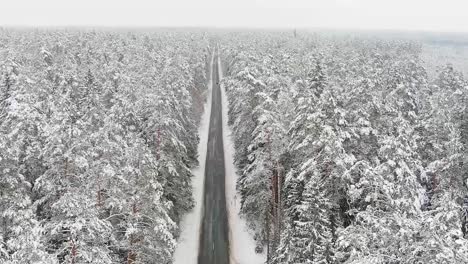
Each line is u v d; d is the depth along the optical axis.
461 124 34.22
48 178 22.42
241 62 62.12
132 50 81.75
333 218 24.78
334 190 25.84
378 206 21.12
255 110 35.03
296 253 21.70
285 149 30.03
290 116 33.06
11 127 25.61
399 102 39.78
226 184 48.03
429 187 32.69
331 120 27.08
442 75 53.69
